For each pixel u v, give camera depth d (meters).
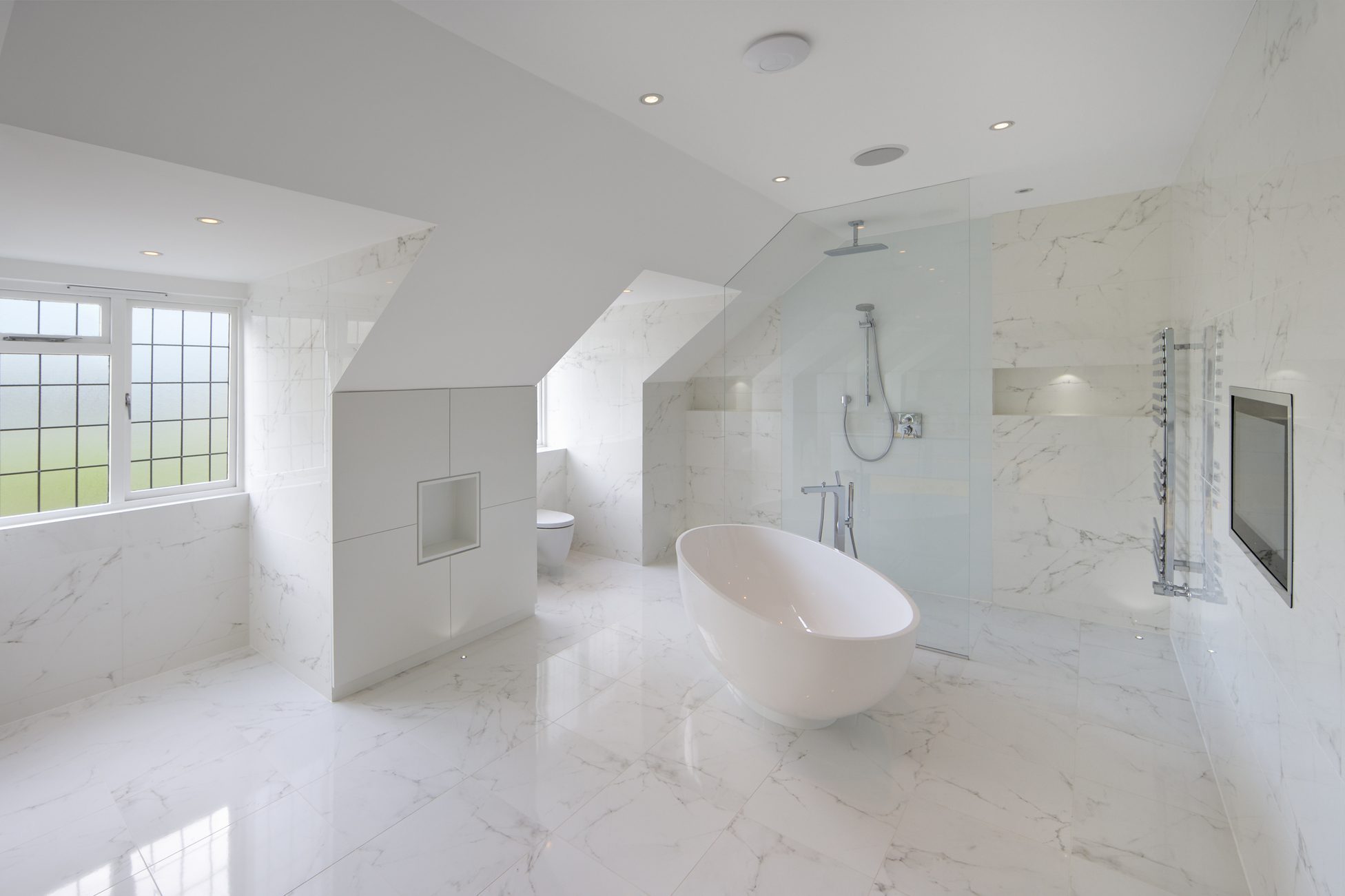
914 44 1.93
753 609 3.52
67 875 1.90
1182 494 3.18
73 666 2.95
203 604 3.40
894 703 2.90
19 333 2.91
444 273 2.70
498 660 3.41
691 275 3.82
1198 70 2.12
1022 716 2.78
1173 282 3.32
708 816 2.15
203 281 3.41
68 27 1.41
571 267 3.14
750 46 1.92
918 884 1.85
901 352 3.46
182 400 3.44
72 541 2.94
